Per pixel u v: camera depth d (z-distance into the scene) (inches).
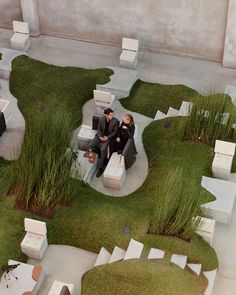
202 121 438.0
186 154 432.8
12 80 512.7
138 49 549.3
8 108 486.0
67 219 386.9
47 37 568.7
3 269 348.5
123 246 371.9
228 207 388.2
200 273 357.4
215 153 419.2
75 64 534.3
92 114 482.9
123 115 483.2
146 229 378.0
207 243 375.6
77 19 551.2
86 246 377.1
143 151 449.7
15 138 459.2
